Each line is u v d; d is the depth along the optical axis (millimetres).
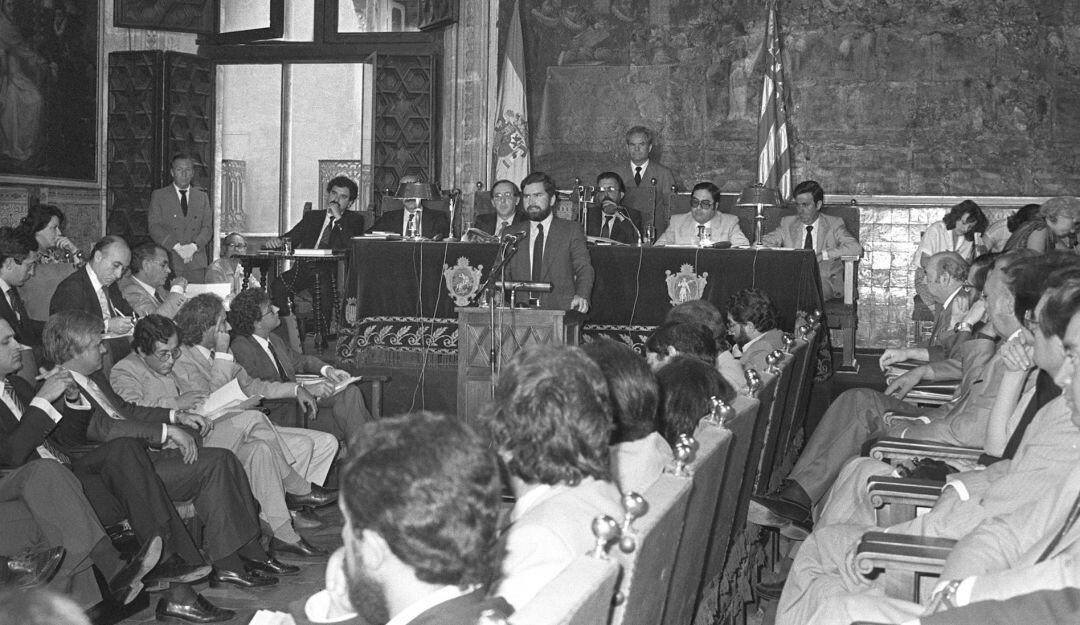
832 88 12711
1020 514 2893
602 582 1694
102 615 4293
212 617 4484
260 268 11266
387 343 8523
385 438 1642
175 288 7605
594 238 8688
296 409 6762
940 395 5953
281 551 5430
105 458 4539
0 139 12562
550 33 13219
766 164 12547
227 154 17578
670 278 8461
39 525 4094
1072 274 3047
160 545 4488
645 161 11094
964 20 12422
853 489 4285
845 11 12641
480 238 8523
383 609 1695
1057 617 2133
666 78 13023
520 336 7145
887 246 12625
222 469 4926
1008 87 12367
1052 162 12320
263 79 17594
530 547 2113
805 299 8281
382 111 13305
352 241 8656
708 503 2873
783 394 4797
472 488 1627
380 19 14117
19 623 1038
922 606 2850
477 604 1659
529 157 13227
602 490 2275
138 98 13719
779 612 3637
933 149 12547
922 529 3336
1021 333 3916
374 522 1606
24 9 12781
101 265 6648
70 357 4875
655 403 2951
